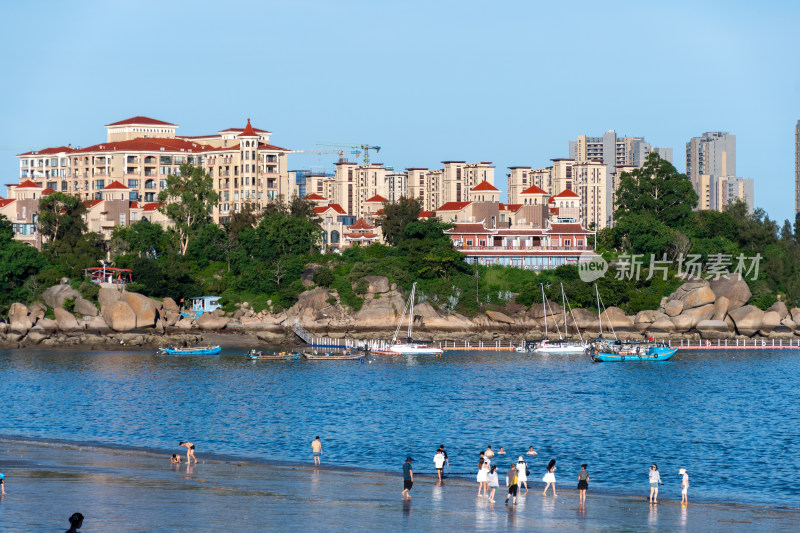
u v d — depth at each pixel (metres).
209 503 135.12
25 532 114.62
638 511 140.88
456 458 188.12
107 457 177.62
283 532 119.50
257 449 195.12
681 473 147.50
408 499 142.50
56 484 146.12
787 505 152.88
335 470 170.75
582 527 128.12
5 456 175.75
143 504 133.00
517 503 142.88
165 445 197.88
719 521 135.12
